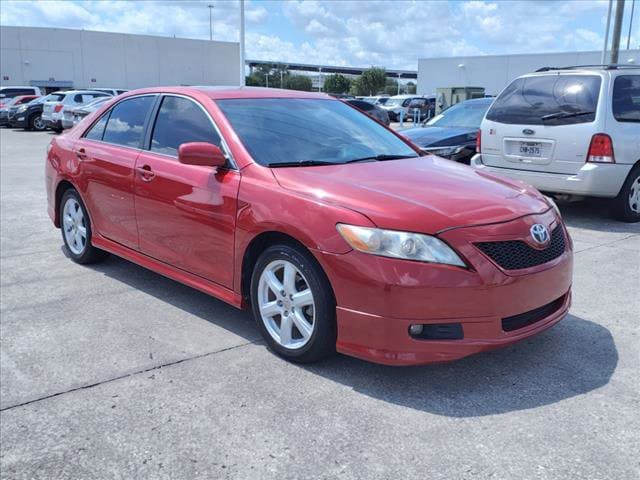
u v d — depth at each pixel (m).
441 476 2.51
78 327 4.11
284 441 2.76
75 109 21.30
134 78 54.44
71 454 2.70
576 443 2.71
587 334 3.92
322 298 3.24
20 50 49.03
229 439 2.79
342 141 4.33
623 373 3.38
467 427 2.85
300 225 3.27
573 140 6.77
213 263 3.91
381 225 3.04
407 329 3.00
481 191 3.54
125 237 4.74
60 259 5.77
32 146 18.31
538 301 3.25
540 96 7.16
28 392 3.25
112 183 4.73
